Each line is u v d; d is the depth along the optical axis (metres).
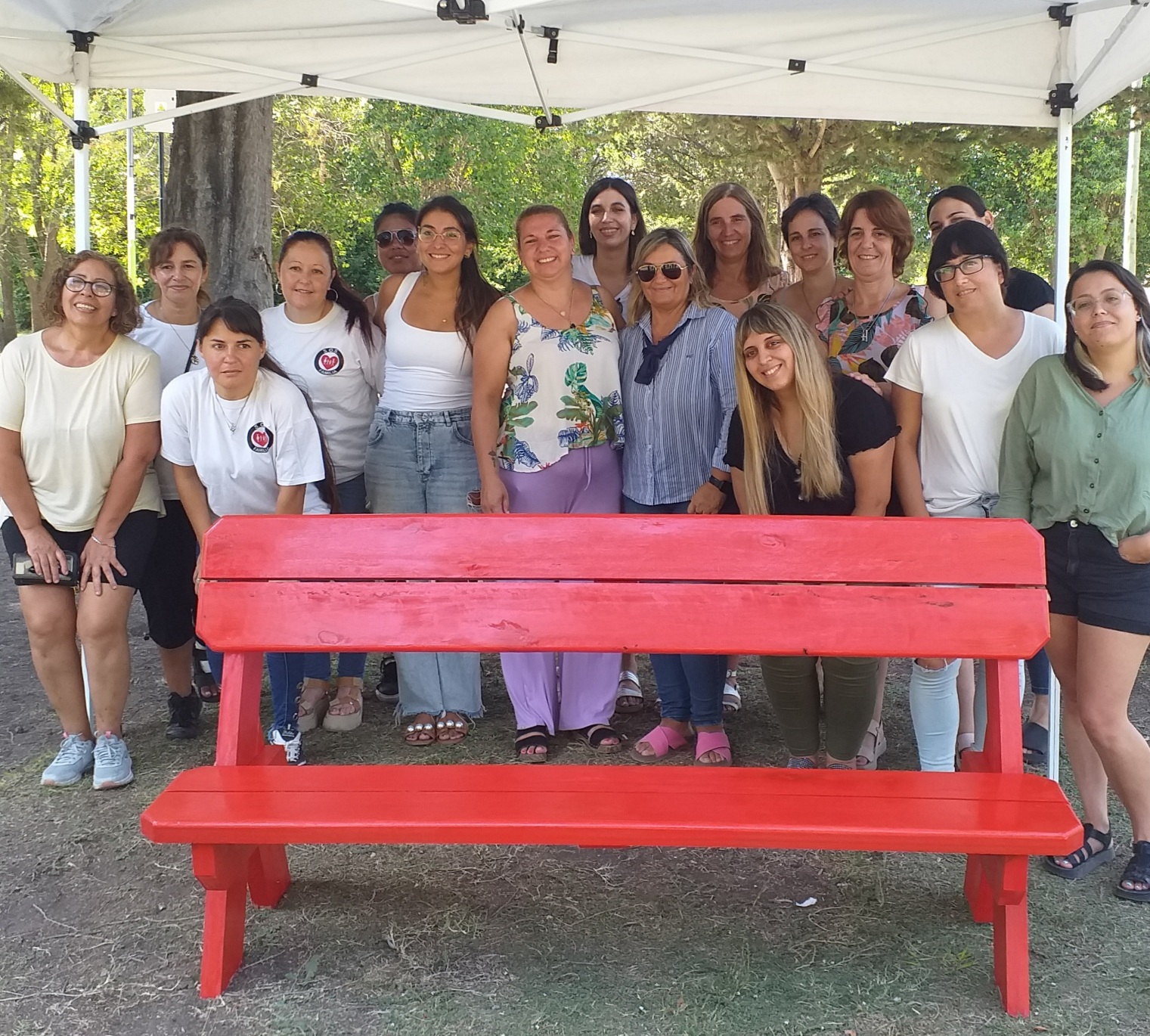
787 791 2.50
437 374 4.06
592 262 4.65
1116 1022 2.41
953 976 2.60
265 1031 2.43
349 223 19.75
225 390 3.62
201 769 2.67
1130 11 3.46
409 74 4.67
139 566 3.81
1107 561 2.85
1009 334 3.21
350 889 3.08
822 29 4.18
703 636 2.74
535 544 2.78
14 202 26.23
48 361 3.64
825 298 4.33
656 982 2.59
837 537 2.74
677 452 3.87
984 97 4.34
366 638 2.76
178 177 6.71
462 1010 2.49
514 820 2.33
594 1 4.02
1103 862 3.13
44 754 4.18
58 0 4.16
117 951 2.78
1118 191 20.47
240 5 4.23
